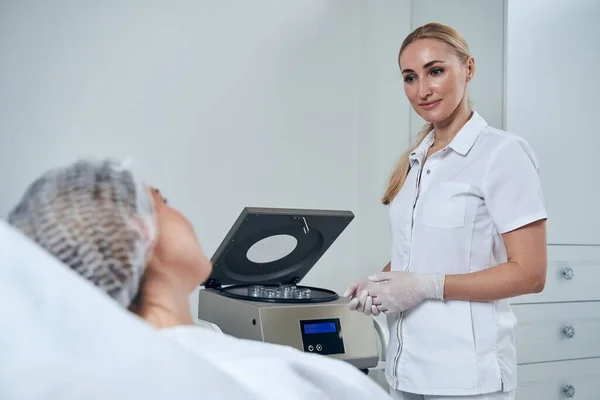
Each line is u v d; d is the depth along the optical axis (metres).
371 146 2.80
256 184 2.70
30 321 0.57
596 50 2.48
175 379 0.60
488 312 1.62
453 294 1.60
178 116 2.57
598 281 2.43
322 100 2.83
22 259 0.59
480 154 1.68
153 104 2.54
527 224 1.58
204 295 1.97
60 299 0.58
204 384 0.62
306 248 2.02
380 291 1.68
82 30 2.44
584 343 2.38
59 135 2.40
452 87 1.71
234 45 2.68
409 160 1.87
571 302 2.36
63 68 2.41
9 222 0.72
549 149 2.35
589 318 2.40
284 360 0.78
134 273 0.73
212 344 0.78
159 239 0.80
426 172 1.77
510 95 2.28
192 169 2.59
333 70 2.86
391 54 2.72
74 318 0.58
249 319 1.69
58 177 0.74
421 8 2.63
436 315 1.64
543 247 1.60
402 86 2.66
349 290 1.74
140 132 2.51
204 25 2.63
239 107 2.68
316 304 1.74
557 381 2.31
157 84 2.54
